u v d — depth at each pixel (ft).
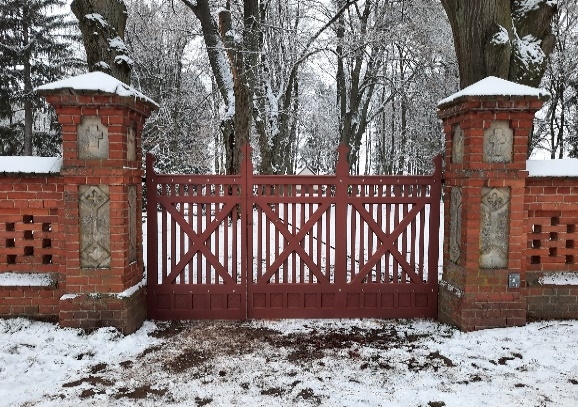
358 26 54.03
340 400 10.85
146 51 57.00
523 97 14.21
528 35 19.86
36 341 14.14
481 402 10.73
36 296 15.62
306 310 17.37
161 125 52.90
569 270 16.11
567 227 15.94
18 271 15.72
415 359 13.42
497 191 15.16
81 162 14.55
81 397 11.03
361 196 17.08
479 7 18.90
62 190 15.30
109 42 19.47
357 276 17.35
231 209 17.02
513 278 15.21
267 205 16.99
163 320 17.04
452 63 52.01
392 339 15.19
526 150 14.94
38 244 15.64
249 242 17.11
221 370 12.66
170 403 10.75
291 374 12.39
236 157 35.22
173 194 16.84
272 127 50.57
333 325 16.66
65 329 14.65
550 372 12.28
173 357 13.60
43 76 73.46
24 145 72.49
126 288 15.25
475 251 15.17
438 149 68.64
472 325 15.26
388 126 100.27
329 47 48.21
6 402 10.73
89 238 14.85
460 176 15.51
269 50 54.80
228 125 38.40
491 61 18.37
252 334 15.66
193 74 62.54
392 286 17.42
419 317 17.48
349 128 66.74
